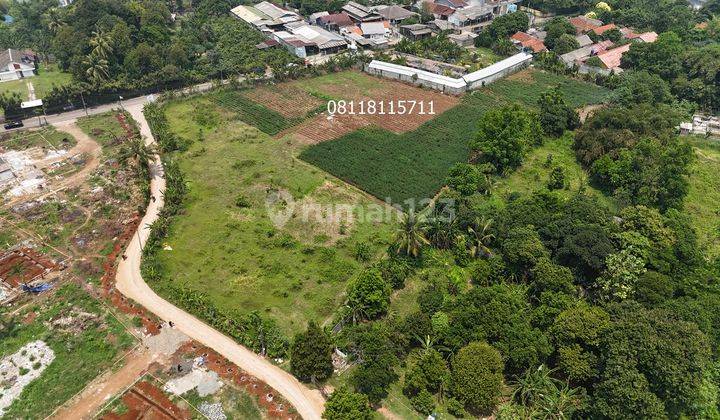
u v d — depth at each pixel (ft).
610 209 266.36
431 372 172.65
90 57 384.68
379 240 243.40
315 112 370.53
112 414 165.68
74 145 323.78
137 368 181.68
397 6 574.15
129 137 333.42
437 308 200.75
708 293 206.28
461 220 243.60
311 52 476.54
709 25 514.68
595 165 291.58
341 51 481.46
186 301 206.59
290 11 565.12
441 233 237.86
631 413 151.84
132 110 375.45
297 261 231.91
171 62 417.28
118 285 217.36
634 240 215.10
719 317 188.85
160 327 197.98
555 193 257.14
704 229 260.01
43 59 441.27
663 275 199.72
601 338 171.42
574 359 170.50
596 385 163.43
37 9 499.51
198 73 424.87
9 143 323.78
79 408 167.73
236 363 184.24
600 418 159.94
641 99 364.38
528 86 417.49
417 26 524.52
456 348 182.39
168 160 304.09
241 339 191.62
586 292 206.39
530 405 168.25
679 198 268.62
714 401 168.66
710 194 288.51
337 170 298.76
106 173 294.46
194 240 244.01
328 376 179.32
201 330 197.47
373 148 323.57
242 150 321.32
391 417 167.02
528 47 479.41
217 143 329.31
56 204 266.57
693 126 353.72
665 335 161.48
